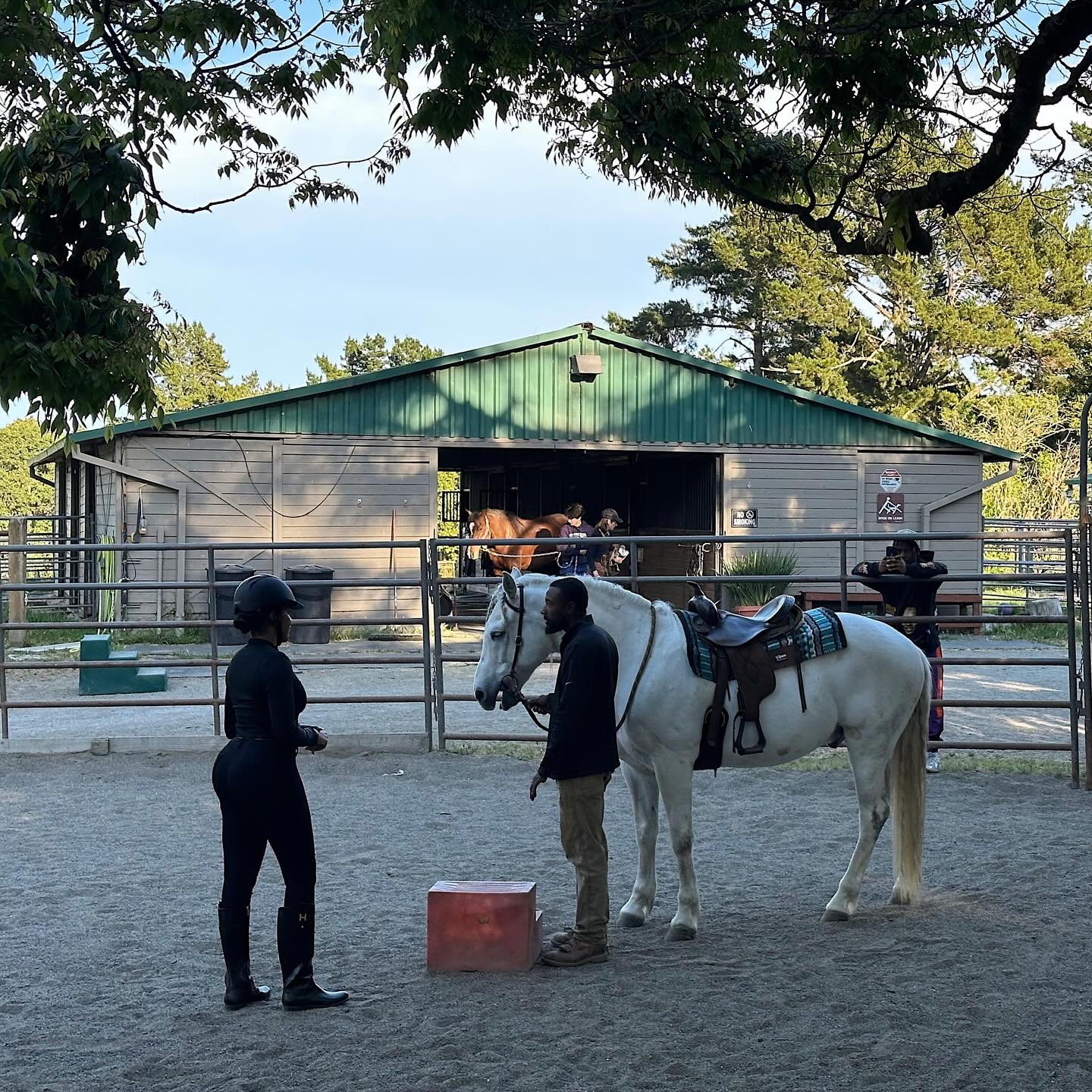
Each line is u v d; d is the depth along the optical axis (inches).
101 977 241.9
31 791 422.6
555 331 955.3
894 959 244.1
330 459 908.6
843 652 271.1
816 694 267.7
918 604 432.8
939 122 280.4
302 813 222.5
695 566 1073.5
